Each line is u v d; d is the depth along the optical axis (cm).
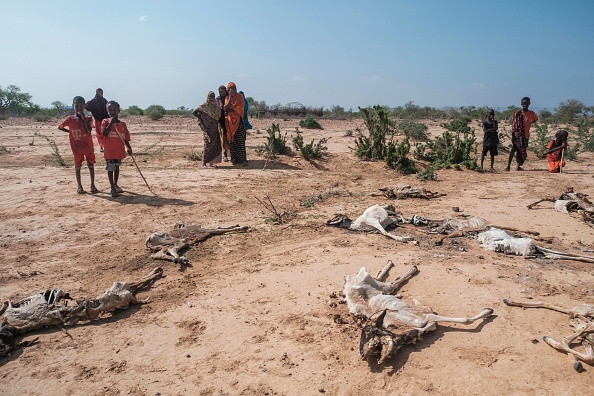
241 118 1266
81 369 386
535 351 394
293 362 388
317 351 402
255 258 620
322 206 888
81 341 428
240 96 1252
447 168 1347
